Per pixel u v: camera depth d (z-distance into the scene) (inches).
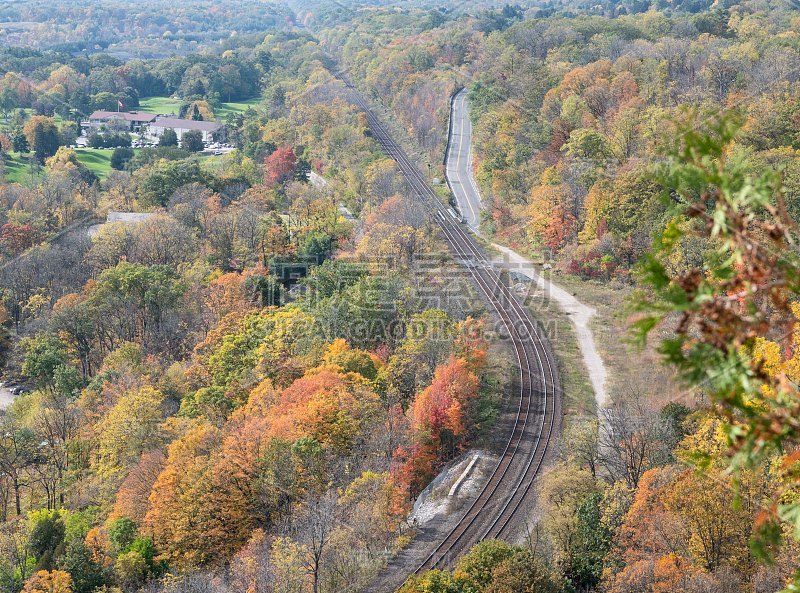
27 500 2741.1
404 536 1972.2
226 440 2346.2
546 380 2679.6
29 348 3440.0
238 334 3142.2
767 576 1396.4
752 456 307.0
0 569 2066.9
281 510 2201.0
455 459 2331.4
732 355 299.0
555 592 1619.1
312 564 1854.1
